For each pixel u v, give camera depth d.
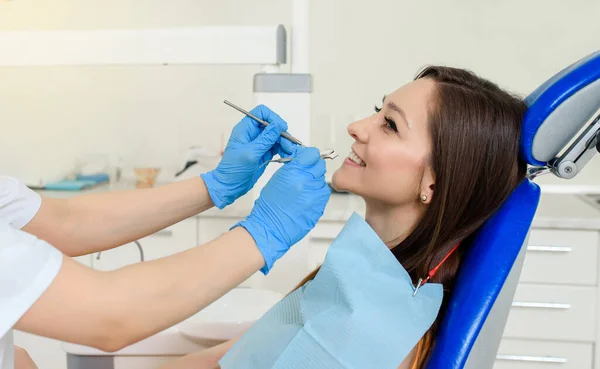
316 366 0.87
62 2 2.81
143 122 2.84
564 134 0.92
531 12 2.63
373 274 0.91
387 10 2.69
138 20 2.81
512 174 0.97
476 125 0.94
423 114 0.98
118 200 1.09
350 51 2.73
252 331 1.04
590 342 2.13
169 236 2.27
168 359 1.26
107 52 1.62
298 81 1.56
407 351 0.88
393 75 2.73
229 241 0.82
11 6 2.82
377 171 1.01
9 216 1.01
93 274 0.71
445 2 2.66
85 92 2.83
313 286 0.93
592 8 2.60
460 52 2.69
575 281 2.12
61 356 2.07
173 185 1.12
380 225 1.09
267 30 1.57
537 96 0.95
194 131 2.83
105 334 0.71
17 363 1.06
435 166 0.97
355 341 0.87
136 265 0.74
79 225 1.06
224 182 1.10
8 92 2.82
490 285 0.88
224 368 1.02
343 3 2.70
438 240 0.98
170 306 0.73
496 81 2.68
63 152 2.84
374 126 1.04
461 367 0.84
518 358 2.16
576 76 0.89
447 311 0.93
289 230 0.87
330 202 2.37
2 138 2.84
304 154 0.91
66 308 0.69
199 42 1.60
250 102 2.81
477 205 0.96
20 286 0.67
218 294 0.78
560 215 2.12
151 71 2.81
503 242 0.92
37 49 1.65
